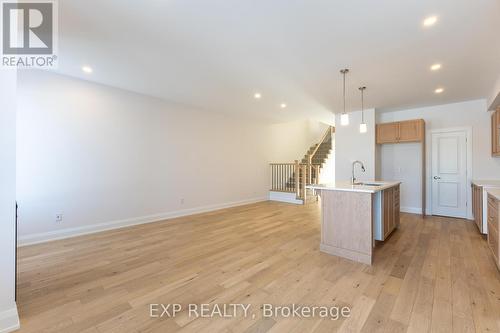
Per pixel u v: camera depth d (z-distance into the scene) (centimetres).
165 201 502
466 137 489
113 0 195
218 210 594
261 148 735
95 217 407
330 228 311
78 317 183
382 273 254
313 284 232
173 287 228
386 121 579
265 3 198
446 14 210
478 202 396
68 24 229
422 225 445
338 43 262
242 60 306
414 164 545
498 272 254
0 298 166
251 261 287
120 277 247
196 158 559
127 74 361
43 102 352
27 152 341
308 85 394
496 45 262
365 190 277
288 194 714
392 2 196
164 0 195
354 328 170
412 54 285
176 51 284
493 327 169
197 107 554
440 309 191
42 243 348
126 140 442
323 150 920
